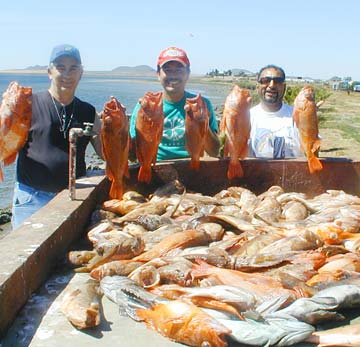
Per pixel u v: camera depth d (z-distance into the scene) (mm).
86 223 5117
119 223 4988
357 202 5605
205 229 4645
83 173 6008
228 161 6543
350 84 97312
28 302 3570
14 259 3521
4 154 5246
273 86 7016
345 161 6625
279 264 3939
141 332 3215
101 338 3156
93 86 129750
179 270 3682
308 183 6660
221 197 6043
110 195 5645
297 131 6980
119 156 5473
